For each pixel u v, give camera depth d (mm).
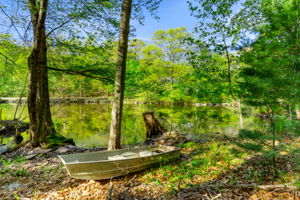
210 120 10625
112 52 7762
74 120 13211
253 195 2477
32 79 5836
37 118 6113
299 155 2535
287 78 2021
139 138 8047
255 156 3949
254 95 2637
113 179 3598
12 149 5816
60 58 7297
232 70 5703
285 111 2846
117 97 4902
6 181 3660
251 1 4367
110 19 6176
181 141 6684
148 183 3299
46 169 4230
